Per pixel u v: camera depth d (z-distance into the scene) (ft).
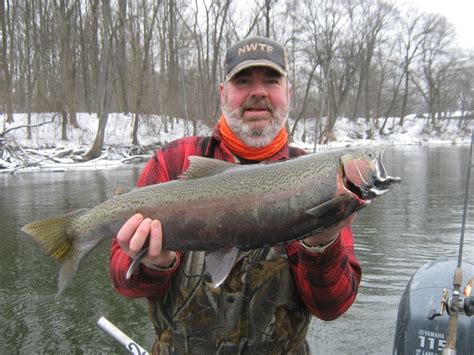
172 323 3.05
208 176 2.88
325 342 6.33
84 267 9.33
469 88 80.48
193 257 3.04
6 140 28.81
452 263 5.05
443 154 40.09
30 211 14.26
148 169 3.32
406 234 11.53
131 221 2.63
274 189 2.76
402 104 83.87
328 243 2.76
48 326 6.88
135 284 2.83
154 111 47.24
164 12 45.09
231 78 3.14
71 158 31.35
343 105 77.82
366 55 72.95
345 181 2.70
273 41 3.22
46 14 42.14
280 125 3.20
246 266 2.99
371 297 7.66
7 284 8.47
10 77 41.22
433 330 4.37
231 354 2.98
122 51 42.80
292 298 3.06
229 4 44.68
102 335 6.59
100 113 39.29
